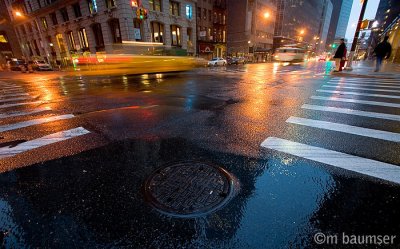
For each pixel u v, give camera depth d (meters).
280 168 2.25
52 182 2.11
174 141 3.05
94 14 26.22
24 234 1.48
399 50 25.38
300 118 3.91
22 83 11.68
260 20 56.44
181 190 1.91
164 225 1.52
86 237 1.44
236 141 2.99
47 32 35.88
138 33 24.91
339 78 10.35
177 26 30.42
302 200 1.75
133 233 1.46
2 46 42.66
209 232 1.46
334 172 2.14
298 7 75.81
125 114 4.52
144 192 1.90
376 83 8.12
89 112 4.77
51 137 3.30
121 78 12.71
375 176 2.05
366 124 3.48
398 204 1.68
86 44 30.27
